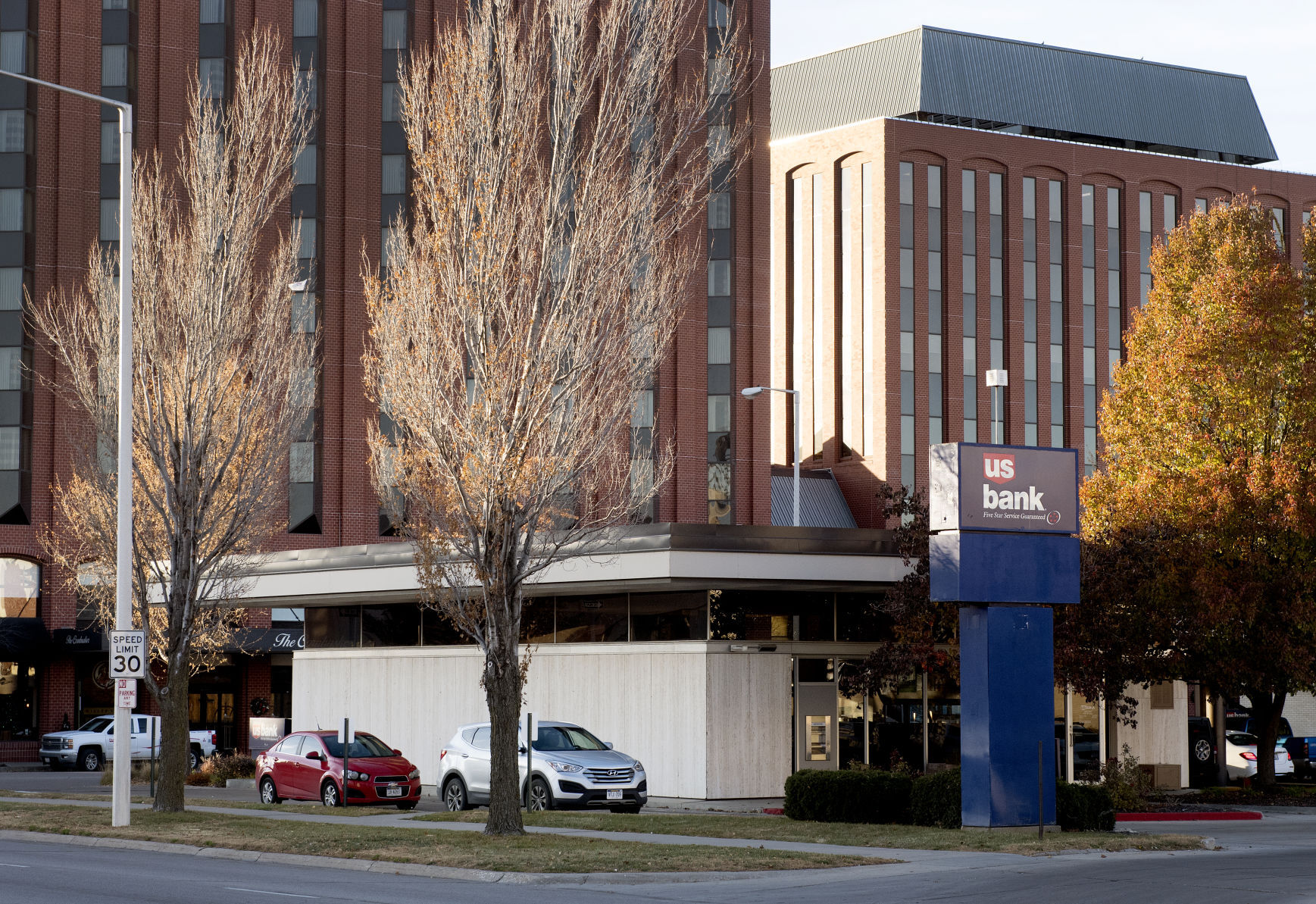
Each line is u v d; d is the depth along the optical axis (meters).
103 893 16.14
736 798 30.02
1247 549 31.39
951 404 68.88
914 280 68.94
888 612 29.83
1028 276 71.62
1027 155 71.94
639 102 25.03
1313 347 33.56
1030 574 22.95
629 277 23.89
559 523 28.84
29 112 57.00
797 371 72.94
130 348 24.42
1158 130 78.06
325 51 60.16
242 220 28.88
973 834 21.81
